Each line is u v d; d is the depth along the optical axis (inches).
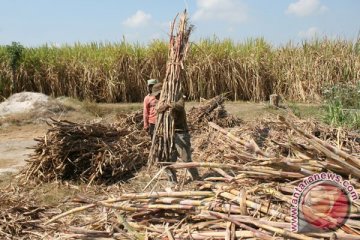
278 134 292.0
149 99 290.7
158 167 278.1
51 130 312.2
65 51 749.9
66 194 277.9
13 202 240.8
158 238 154.9
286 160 160.6
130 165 315.3
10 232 210.8
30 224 217.8
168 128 264.8
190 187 197.9
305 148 165.5
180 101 265.0
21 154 413.1
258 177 164.1
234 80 705.6
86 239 167.8
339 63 663.1
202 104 460.4
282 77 692.7
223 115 441.4
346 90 493.0
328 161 153.8
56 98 678.5
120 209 171.9
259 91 701.9
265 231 141.6
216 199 160.9
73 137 313.0
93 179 301.6
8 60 725.9
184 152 266.4
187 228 154.9
